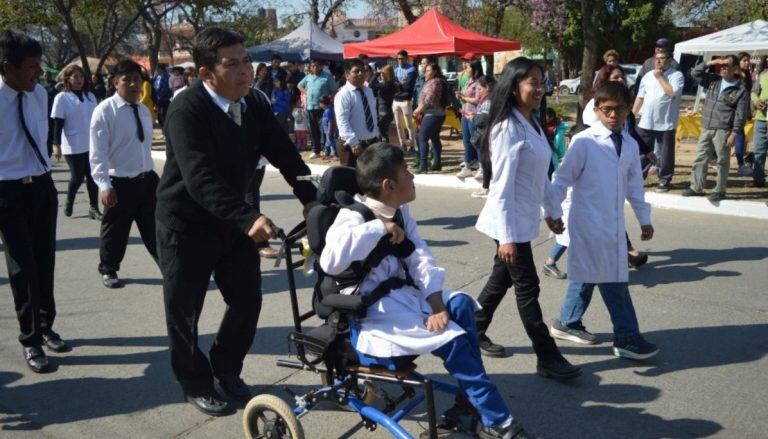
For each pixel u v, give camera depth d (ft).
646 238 14.03
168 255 11.50
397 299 9.77
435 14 50.03
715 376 13.00
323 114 43.34
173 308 11.61
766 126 28.35
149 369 14.26
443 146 46.75
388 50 50.11
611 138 13.26
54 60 146.41
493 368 13.66
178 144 10.70
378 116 35.96
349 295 9.62
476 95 32.53
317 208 9.96
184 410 12.44
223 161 11.16
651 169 32.17
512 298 17.60
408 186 9.98
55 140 28.37
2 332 16.69
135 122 18.12
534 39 111.45
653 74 27.73
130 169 18.37
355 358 9.93
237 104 11.21
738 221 24.57
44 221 14.65
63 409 12.62
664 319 15.90
